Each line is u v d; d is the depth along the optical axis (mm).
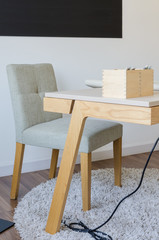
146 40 3250
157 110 1346
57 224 1719
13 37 2617
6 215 1988
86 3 2871
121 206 2031
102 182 2430
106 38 3033
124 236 1688
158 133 3418
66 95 1631
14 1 2582
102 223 1833
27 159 2787
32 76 2371
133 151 3289
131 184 2387
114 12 3023
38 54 2738
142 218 1881
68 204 2074
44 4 2697
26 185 2471
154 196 2178
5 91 2646
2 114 2656
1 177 2674
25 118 2209
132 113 1374
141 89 1479
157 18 3285
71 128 1647
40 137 2129
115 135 2234
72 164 1663
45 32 2732
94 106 1521
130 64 3195
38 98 2361
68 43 2859
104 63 3059
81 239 1668
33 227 1792
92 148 1969
